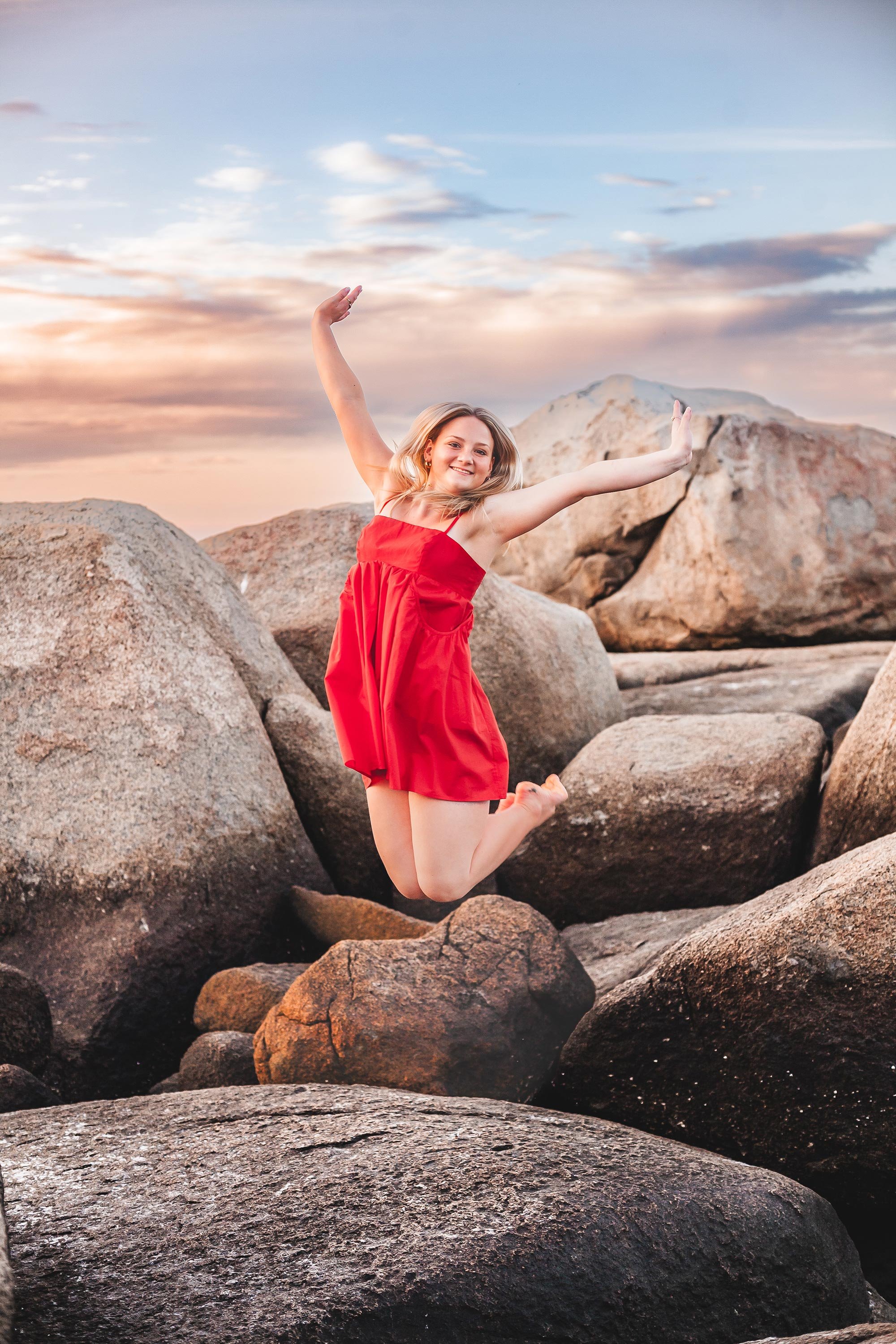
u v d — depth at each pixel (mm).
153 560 6641
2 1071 4242
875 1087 3564
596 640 9125
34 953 5441
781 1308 2840
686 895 6344
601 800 6609
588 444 12523
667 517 11531
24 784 5773
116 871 5523
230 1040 4570
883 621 10992
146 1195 2828
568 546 12227
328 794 6602
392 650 3529
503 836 3770
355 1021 4191
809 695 8703
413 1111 3406
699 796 6387
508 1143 3133
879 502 11211
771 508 11031
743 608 10914
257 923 5840
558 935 4641
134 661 6016
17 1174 3000
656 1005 3996
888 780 5375
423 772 3549
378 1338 2318
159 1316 2299
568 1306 2535
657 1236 2771
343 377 4109
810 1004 3650
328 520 8555
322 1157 3023
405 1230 2627
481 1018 4215
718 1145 3891
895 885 3613
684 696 9211
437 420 3641
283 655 7441
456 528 3561
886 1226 3688
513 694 7836
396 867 3758
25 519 6707
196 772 5914
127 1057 5203
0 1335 2039
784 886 4355
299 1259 2512
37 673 6047
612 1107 4094
